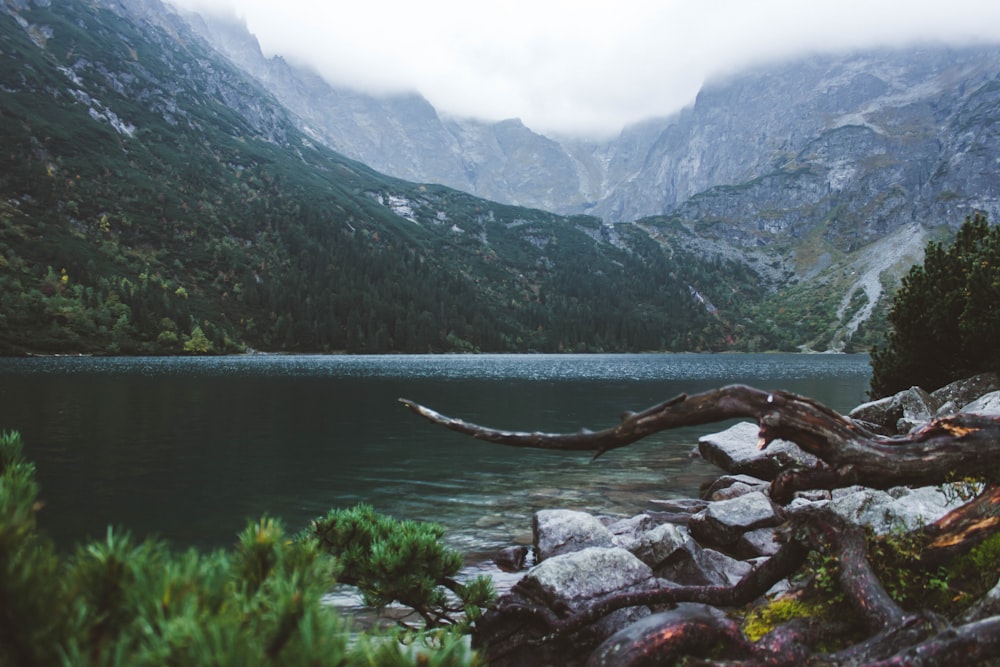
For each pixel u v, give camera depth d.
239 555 2.43
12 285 164.25
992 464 4.59
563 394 57.22
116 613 1.80
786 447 15.79
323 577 2.37
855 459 4.59
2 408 37.66
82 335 163.12
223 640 1.54
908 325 21.03
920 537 4.92
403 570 6.06
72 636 1.64
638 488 18.08
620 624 6.27
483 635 6.50
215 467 20.44
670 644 4.25
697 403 4.86
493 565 10.84
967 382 17.31
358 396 52.16
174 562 2.03
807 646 4.12
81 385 58.69
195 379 72.19
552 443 5.07
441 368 119.56
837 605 4.65
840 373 109.94
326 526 6.30
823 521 4.84
